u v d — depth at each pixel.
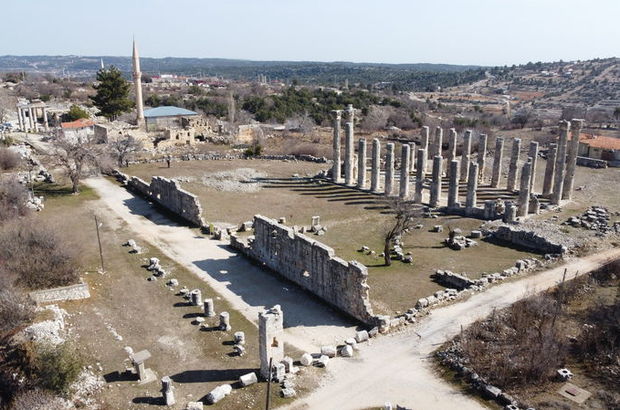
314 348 33.59
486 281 41.50
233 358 32.59
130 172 83.69
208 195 72.25
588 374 29.59
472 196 62.06
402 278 44.44
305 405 27.80
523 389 28.30
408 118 144.75
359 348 33.16
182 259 49.38
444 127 124.06
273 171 87.94
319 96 188.25
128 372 30.84
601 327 33.34
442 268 46.38
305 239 42.16
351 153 77.00
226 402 28.12
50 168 82.06
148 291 42.06
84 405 27.95
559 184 62.88
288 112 156.12
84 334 34.94
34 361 29.86
